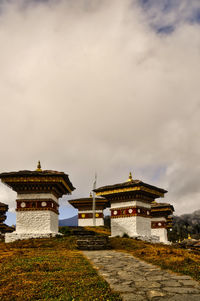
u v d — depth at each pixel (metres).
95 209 49.38
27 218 26.20
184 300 8.38
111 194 29.91
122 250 21.20
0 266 13.52
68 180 28.20
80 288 9.64
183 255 16.28
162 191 31.36
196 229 124.69
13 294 9.09
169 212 43.19
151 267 13.65
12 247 21.97
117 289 9.71
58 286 9.91
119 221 29.53
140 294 9.09
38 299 8.69
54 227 27.78
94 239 23.30
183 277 11.30
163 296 8.84
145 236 28.55
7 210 40.03
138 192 28.89
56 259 15.56
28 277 11.15
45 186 26.81
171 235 98.00
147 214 30.34
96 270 12.99
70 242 23.44
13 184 26.53
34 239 24.75
